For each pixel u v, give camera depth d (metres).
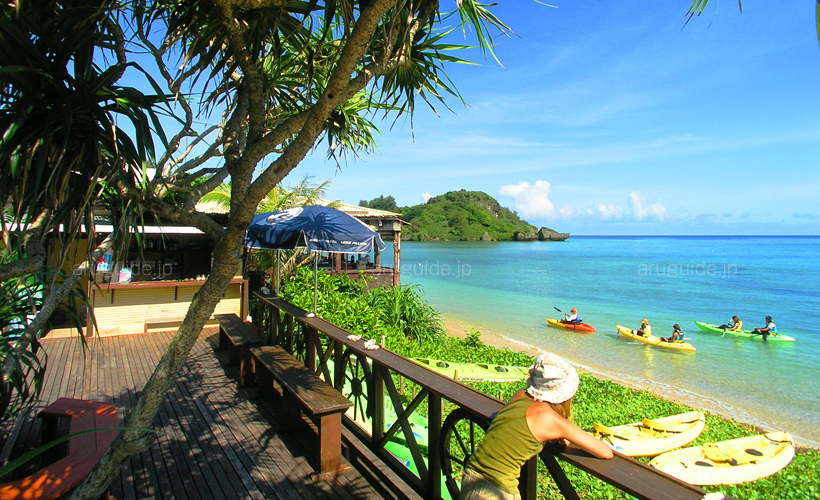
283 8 2.49
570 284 39.19
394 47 2.52
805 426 9.43
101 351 7.32
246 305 9.61
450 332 18.39
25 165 1.90
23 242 2.04
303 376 4.26
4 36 1.81
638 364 14.33
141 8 2.85
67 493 2.81
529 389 2.09
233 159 2.77
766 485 5.73
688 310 26.20
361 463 3.83
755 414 10.12
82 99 1.95
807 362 14.88
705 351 16.31
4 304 3.33
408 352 10.10
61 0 2.17
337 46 3.61
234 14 2.35
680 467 5.69
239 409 4.82
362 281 14.15
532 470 2.18
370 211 17.23
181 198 9.38
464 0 2.76
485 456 2.06
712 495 1.61
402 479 3.46
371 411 3.99
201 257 10.05
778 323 23.09
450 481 2.83
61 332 8.52
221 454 3.86
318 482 3.45
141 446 2.22
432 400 2.99
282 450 3.94
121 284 8.58
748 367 14.20
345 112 4.23
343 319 9.66
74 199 2.00
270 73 3.61
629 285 38.84
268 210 11.41
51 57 2.01
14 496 2.32
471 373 8.80
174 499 3.21
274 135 2.43
